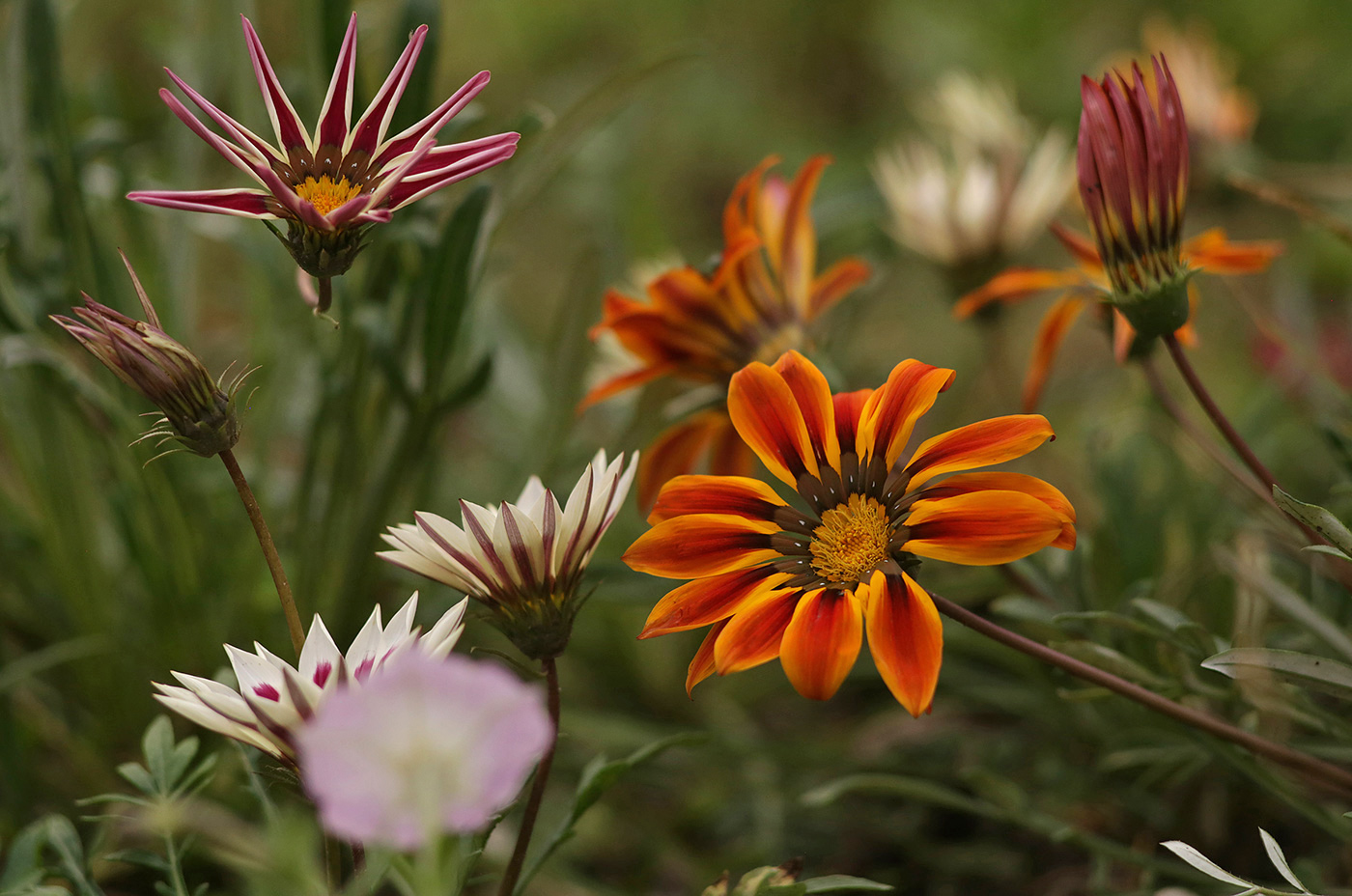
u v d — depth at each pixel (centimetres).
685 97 200
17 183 89
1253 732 82
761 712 107
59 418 91
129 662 92
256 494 94
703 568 77
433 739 69
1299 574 87
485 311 117
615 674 107
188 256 96
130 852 78
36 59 89
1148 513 91
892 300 157
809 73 215
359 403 90
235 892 87
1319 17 183
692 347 87
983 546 76
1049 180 97
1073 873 89
